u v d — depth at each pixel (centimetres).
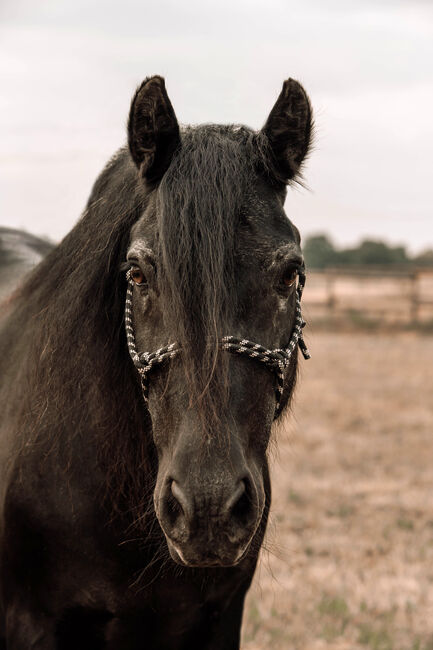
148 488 246
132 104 229
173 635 261
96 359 247
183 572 249
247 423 212
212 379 205
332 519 610
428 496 669
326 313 2191
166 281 208
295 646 411
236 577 262
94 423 247
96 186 274
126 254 240
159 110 227
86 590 252
